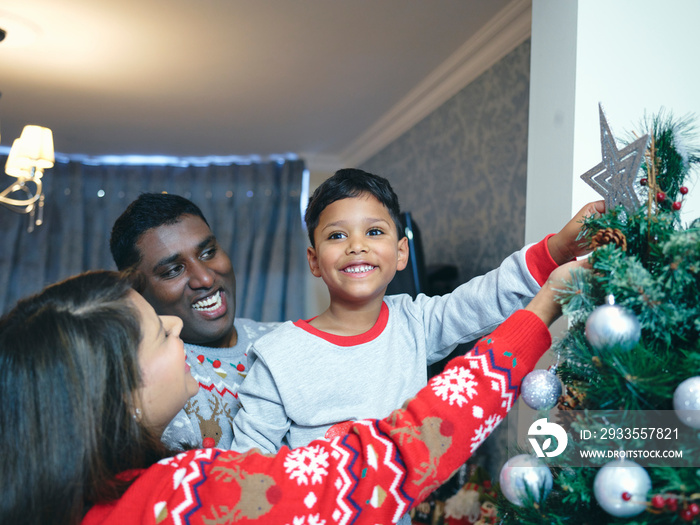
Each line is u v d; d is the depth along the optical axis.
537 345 0.69
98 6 2.30
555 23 1.19
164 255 1.13
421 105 3.14
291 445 0.94
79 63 2.81
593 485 0.59
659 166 0.70
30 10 2.34
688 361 0.56
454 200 2.81
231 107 3.37
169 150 4.28
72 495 0.63
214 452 0.69
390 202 1.09
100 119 3.61
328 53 2.68
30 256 4.34
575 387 0.66
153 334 0.73
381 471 0.63
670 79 1.15
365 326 1.04
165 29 2.48
